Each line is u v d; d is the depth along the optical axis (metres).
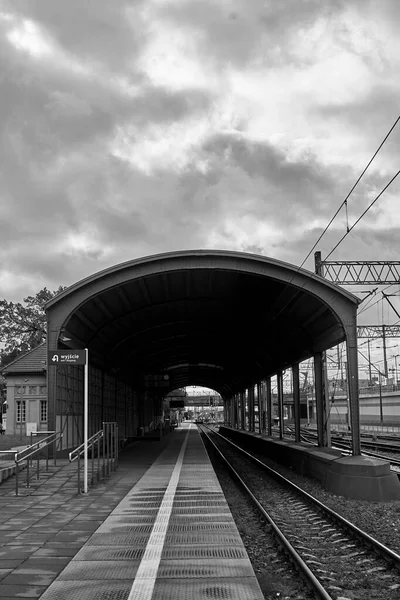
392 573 8.09
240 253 18.88
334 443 39.78
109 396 32.12
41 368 31.47
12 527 9.57
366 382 87.56
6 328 46.88
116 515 10.48
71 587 6.33
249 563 7.20
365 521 12.08
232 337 34.72
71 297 19.31
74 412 23.00
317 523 12.09
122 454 26.28
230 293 23.78
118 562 7.29
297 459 23.45
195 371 64.31
